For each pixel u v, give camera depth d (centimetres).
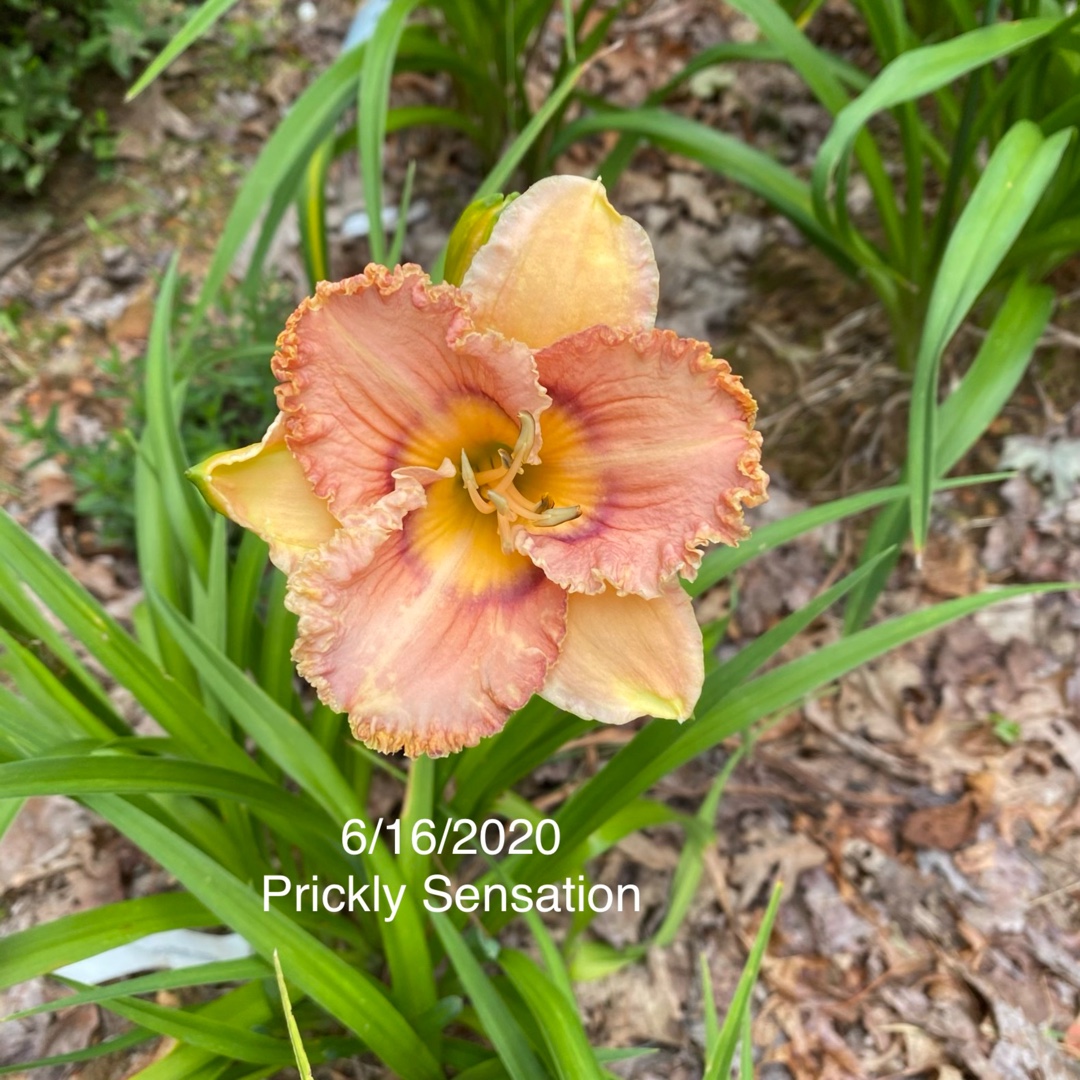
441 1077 33
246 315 48
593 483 26
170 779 28
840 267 51
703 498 25
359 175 64
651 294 25
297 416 24
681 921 41
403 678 25
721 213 62
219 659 31
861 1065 37
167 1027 28
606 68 68
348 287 23
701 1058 37
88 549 49
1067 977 39
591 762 44
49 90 57
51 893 39
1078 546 47
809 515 33
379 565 25
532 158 59
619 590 25
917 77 36
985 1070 37
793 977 39
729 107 65
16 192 60
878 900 41
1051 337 51
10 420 52
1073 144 40
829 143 38
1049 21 37
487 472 27
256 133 64
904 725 45
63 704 33
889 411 52
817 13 65
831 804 43
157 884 40
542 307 25
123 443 47
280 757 32
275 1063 31
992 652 46
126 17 57
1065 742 44
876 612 48
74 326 57
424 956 31
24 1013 26
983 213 35
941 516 50
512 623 26
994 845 42
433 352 25
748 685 32
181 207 61
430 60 51
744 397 24
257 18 67
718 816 43
